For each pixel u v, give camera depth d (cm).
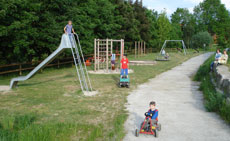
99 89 1198
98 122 670
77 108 824
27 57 2058
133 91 1152
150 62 2830
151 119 566
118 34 3944
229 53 2258
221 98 781
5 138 523
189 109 810
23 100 944
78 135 571
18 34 1472
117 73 1900
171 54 4909
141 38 5206
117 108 825
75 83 1386
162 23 6406
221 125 637
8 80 1529
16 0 1385
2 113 756
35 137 534
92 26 2523
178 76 1766
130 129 612
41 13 1800
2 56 1811
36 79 1556
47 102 912
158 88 1244
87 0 2603
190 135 564
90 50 2488
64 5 1994
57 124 638
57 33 1847
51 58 1130
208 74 1528
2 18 1349
